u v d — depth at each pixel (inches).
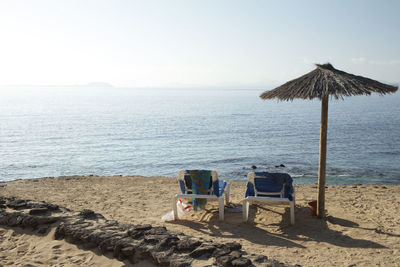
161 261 146.9
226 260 140.3
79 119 2645.2
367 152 1033.5
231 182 514.0
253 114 3245.6
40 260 162.2
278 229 239.8
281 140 1379.2
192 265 140.5
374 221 254.7
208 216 274.7
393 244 205.9
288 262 179.0
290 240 217.0
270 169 779.4
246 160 917.2
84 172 788.6
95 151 1107.3
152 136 1551.4
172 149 1145.4
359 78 246.4
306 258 186.2
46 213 209.2
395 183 625.9
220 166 840.3
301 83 250.1
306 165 826.2
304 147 1166.3
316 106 5054.1
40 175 753.0
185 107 4712.1
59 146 1231.5
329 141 1325.0
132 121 2448.3
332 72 244.7
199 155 1012.5
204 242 162.4
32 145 1261.1
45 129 1902.1
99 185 448.8
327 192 386.0
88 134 1649.9
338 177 676.7
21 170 807.1
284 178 257.4
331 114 3191.4
